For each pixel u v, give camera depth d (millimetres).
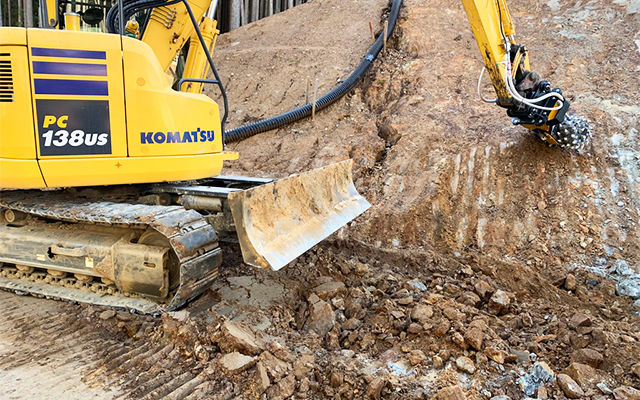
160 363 3811
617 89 8633
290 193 4836
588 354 3889
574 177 6887
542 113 6438
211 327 4055
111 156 4461
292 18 14672
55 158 4312
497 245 6316
